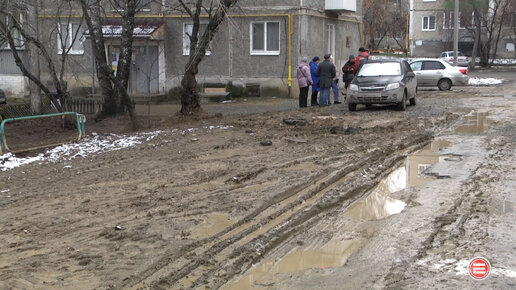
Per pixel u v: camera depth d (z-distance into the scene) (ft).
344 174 30.09
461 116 52.08
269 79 84.02
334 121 49.49
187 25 86.07
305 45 82.69
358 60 65.46
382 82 56.24
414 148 37.06
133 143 42.60
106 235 20.99
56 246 20.06
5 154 39.70
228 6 52.54
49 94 53.52
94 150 40.70
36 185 30.17
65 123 54.34
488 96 73.10
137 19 86.79
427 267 17.07
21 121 60.34
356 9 99.55
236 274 17.21
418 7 212.64
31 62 60.70
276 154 35.96
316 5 85.61
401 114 53.98
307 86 63.26
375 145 37.86
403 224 21.57
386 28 211.61
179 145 40.55
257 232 20.99
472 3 178.19
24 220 23.45
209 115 56.54
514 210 22.75
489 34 188.34
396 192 26.45
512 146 36.76
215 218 22.79
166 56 87.30
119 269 17.65
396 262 17.66
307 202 24.97
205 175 30.40
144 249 19.42
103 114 62.23
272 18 82.74
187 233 20.98
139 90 88.74
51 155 39.58
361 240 19.99
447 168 30.81
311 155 35.29
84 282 16.75
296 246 19.60
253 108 69.97
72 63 85.30
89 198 26.61
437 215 22.47
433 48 212.84
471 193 25.53
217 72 85.97
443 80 89.40
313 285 16.19
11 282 16.89
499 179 27.99
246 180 29.12
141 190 27.76
